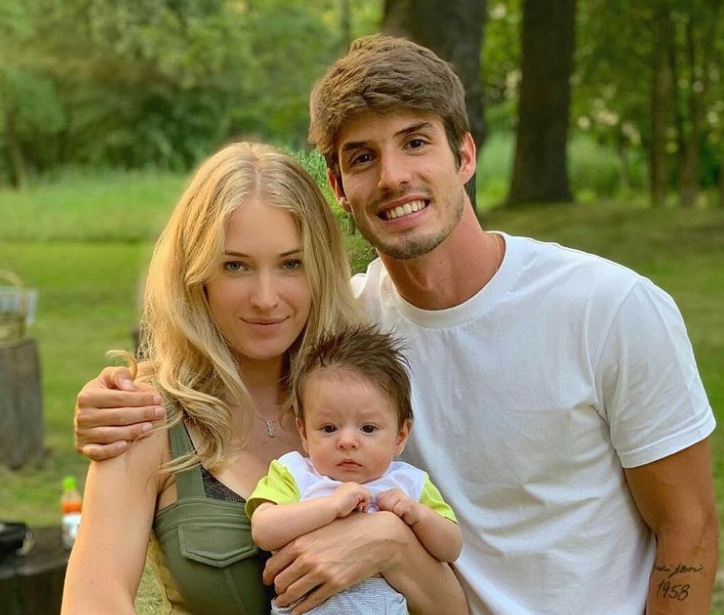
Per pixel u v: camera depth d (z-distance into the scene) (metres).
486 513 2.29
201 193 2.20
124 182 27.36
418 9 8.66
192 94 31.48
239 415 2.24
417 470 2.26
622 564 2.28
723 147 21.91
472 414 2.27
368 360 2.19
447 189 2.20
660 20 18.27
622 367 2.19
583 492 2.25
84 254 19.61
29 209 23.67
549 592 2.26
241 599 2.12
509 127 29.48
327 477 2.19
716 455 7.27
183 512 2.13
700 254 13.66
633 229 14.74
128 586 2.06
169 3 27.72
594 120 23.66
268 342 2.21
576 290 2.23
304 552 2.07
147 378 2.26
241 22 26.42
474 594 2.29
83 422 2.11
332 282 2.29
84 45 28.56
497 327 2.26
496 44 20.25
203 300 2.24
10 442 7.47
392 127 2.16
